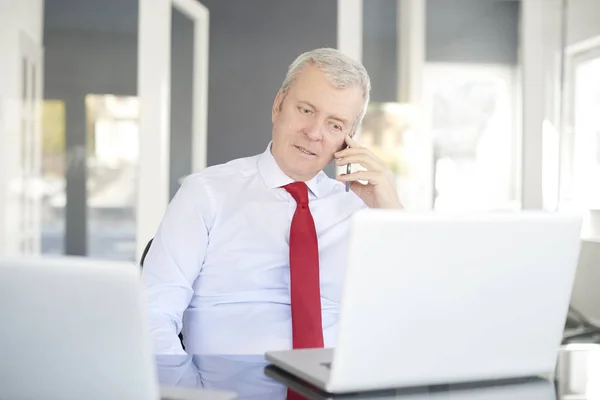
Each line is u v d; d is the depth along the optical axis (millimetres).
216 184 1857
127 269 791
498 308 1007
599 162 4875
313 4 4977
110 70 4785
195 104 4852
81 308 809
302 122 1822
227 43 4941
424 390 992
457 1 5016
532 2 4949
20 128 4672
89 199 4758
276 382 1020
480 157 5031
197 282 1834
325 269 1880
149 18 4621
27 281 812
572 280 1050
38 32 4730
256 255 1822
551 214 1001
